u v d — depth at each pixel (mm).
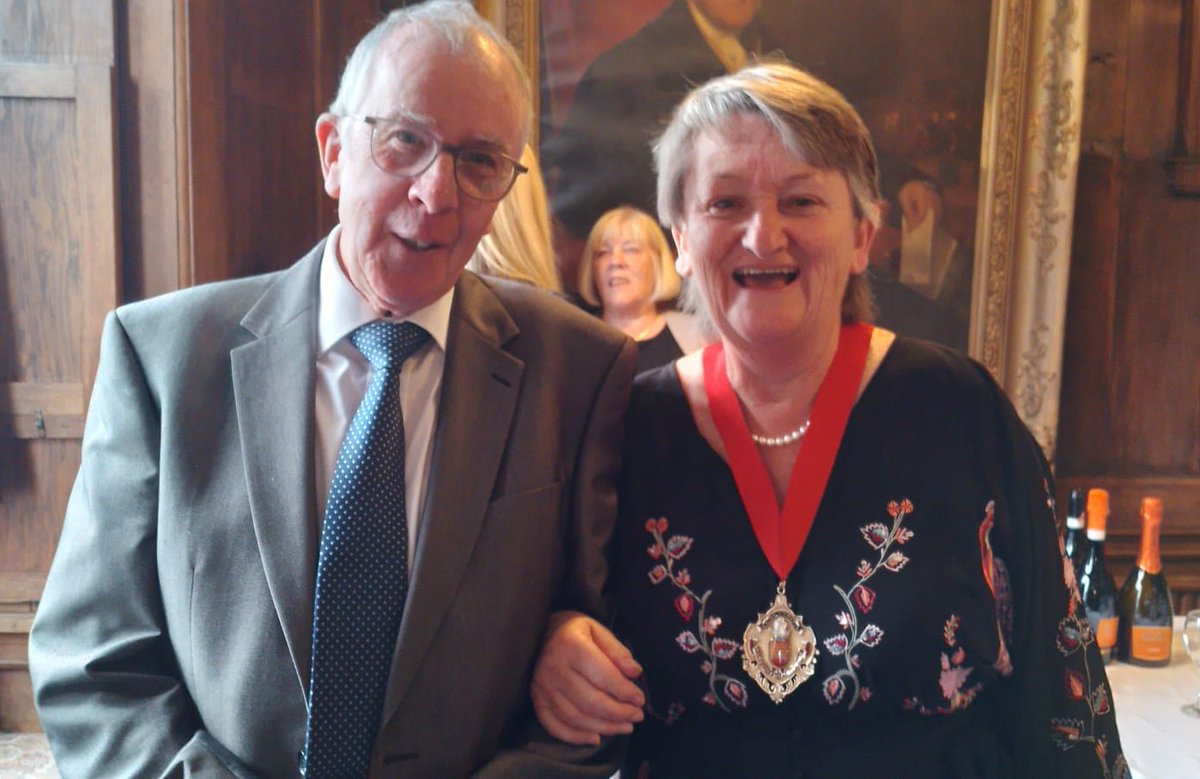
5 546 2873
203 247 2807
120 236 2764
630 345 1351
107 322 1241
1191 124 3396
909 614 1204
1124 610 2061
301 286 1241
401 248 1102
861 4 3262
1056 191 3303
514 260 1979
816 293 1245
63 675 1139
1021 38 3264
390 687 1090
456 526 1150
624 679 1169
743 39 3258
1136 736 1677
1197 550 3455
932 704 1214
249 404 1161
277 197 3127
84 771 1119
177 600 1137
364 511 1114
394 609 1119
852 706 1215
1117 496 3463
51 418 2801
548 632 1223
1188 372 3479
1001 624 1297
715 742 1253
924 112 3299
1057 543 1305
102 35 2717
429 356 1219
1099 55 3371
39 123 2734
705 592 1269
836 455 1293
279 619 1092
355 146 1113
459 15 1131
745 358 1305
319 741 1074
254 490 1125
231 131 2900
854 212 1295
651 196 3264
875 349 1354
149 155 2756
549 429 1238
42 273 2768
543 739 1186
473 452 1186
